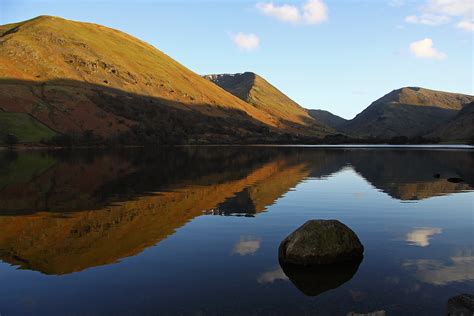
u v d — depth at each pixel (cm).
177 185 4431
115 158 9325
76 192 3925
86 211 2966
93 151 13012
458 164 7462
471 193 3838
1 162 7862
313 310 1285
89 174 5669
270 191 3988
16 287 1492
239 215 2812
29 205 3222
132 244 2064
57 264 1745
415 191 3991
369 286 1478
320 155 10938
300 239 1748
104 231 2342
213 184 4519
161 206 3167
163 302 1350
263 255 1861
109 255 1872
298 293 1417
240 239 2156
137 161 8331
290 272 1627
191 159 9075
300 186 4369
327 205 3212
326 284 1499
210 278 1565
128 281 1539
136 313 1272
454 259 1789
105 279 1563
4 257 1848
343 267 1680
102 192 3925
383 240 2120
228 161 8456
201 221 2612
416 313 1262
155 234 2267
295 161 8481
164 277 1579
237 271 1642
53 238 2189
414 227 2436
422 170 6297
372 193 3859
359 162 8125
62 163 7694
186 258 1817
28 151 12850
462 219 2667
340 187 4281
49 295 1416
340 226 1811
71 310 1299
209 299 1370
